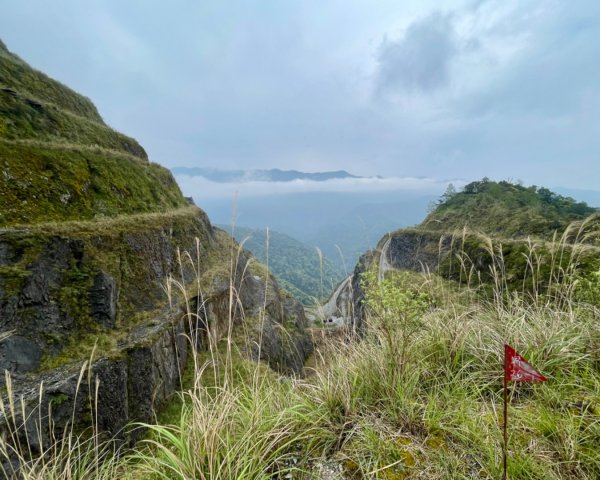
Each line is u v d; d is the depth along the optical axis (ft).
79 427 24.64
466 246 44.80
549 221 114.32
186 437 7.84
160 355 35.88
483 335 12.05
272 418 8.70
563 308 14.02
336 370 11.19
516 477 6.51
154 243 53.98
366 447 7.73
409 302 10.53
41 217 41.98
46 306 31.73
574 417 8.09
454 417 8.32
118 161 71.05
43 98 84.28
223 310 53.88
